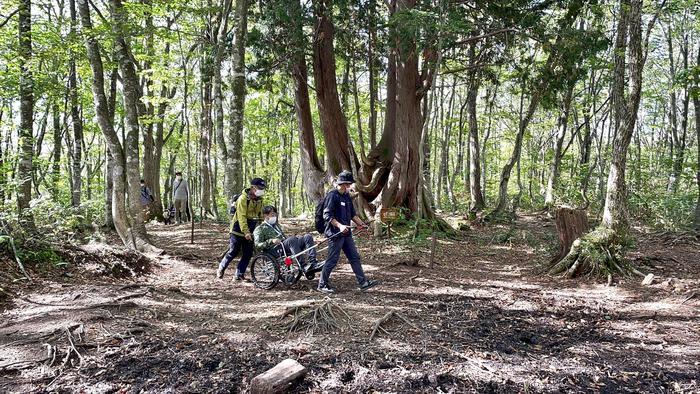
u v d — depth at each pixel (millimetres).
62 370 3738
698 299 6309
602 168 19094
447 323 5281
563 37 10914
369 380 3760
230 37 13828
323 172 14234
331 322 4969
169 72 14594
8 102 14203
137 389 3504
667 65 22875
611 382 3883
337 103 13609
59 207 7406
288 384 3578
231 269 8266
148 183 17453
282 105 21125
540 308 6023
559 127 20078
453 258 9953
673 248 11539
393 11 12164
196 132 21000
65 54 10812
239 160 10188
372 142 14422
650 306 6105
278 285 7000
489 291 6918
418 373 3904
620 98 8203
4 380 3539
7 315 4801
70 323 4516
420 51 10336
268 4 12250
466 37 12500
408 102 12523
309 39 13469
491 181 28969
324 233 6613
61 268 6562
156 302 5695
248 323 5086
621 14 8586
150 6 10688
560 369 4109
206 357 4098
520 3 11547
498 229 14648
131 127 8977
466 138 29141
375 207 12906
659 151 24484
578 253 7898
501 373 3979
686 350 4602
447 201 25359
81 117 16484
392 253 10195
